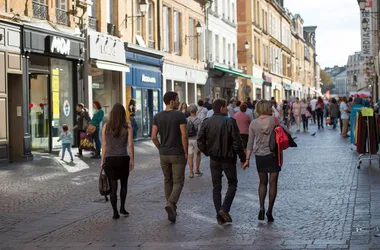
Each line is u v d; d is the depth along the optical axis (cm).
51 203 1416
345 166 2022
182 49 4472
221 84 5616
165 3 4109
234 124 1139
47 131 2722
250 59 6856
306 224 1095
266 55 8031
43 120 2700
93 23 3161
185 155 1189
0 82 2322
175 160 1182
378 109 3167
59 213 1284
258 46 7425
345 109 3594
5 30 2336
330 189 1512
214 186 1162
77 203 1412
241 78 6800
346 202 1310
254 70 7019
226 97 5906
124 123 1230
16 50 2409
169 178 1216
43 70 2658
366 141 1955
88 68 3008
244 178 1781
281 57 9381
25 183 1759
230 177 1140
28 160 2438
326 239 966
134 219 1202
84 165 2247
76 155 2586
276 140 1130
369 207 1238
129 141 1234
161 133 1198
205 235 1033
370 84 8488
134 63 3647
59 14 2784
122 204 1244
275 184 1141
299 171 1922
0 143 2328
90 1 3061
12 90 2452
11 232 1102
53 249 966
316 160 2259
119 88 3444
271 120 1145
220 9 5625
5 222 1195
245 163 1148
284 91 9712
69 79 2905
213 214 1228
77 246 980
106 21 3288
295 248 914
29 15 2517
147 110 3872
